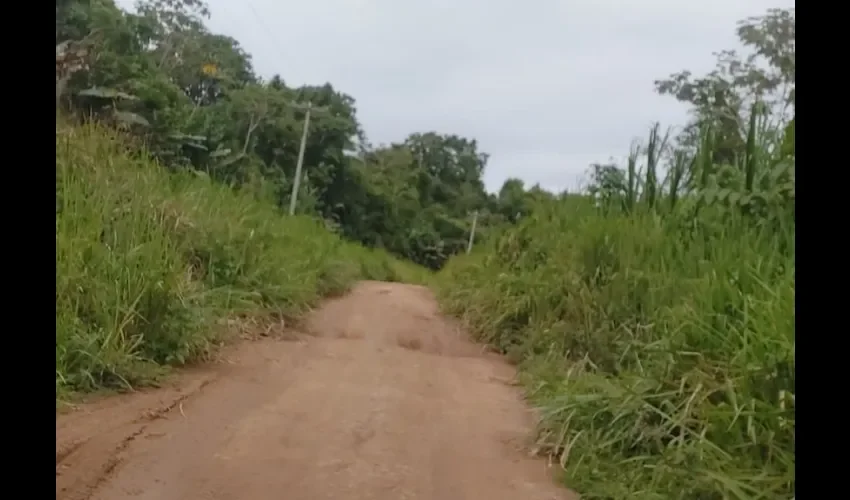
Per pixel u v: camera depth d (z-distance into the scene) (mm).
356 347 7539
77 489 3268
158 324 5641
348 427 4590
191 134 15203
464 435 4684
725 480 3080
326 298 11438
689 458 3520
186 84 25172
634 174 8070
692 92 10977
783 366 3525
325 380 5852
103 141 7180
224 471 3650
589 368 5895
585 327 6250
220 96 27422
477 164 61312
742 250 4988
